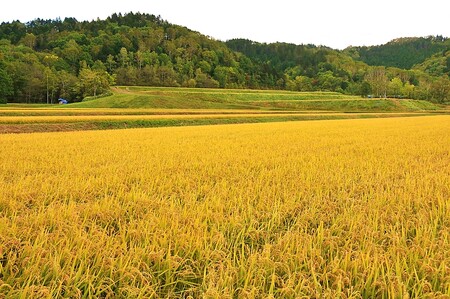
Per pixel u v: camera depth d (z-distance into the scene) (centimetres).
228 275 391
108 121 3906
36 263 380
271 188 786
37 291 346
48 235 465
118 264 400
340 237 505
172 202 656
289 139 2128
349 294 359
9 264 388
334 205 668
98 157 1284
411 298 371
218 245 467
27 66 11331
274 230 561
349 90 16350
